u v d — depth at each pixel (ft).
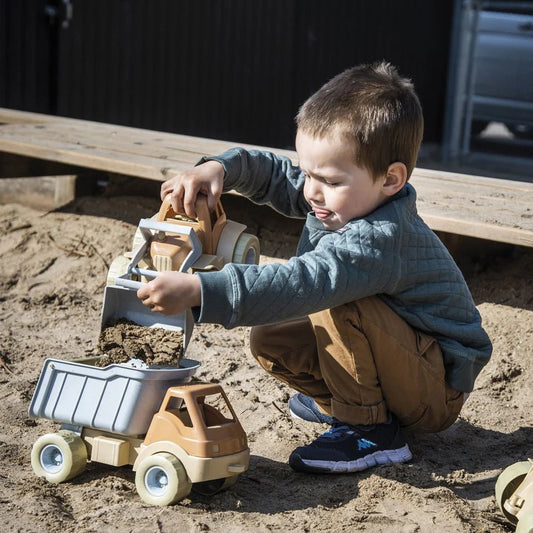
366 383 8.13
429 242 8.05
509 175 32.04
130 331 7.81
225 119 32.63
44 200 16.90
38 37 27.37
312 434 9.18
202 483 7.76
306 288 7.16
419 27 39.22
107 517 7.27
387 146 7.51
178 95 31.17
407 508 7.51
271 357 8.87
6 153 17.22
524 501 7.02
